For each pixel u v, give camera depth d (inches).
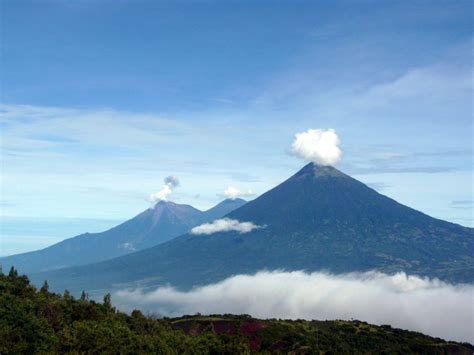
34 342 4862.2
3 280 6560.0
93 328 5305.1
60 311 5925.2
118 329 5467.5
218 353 6259.8
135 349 5206.7
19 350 4616.1
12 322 5039.4
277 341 7657.5
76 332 5152.6
